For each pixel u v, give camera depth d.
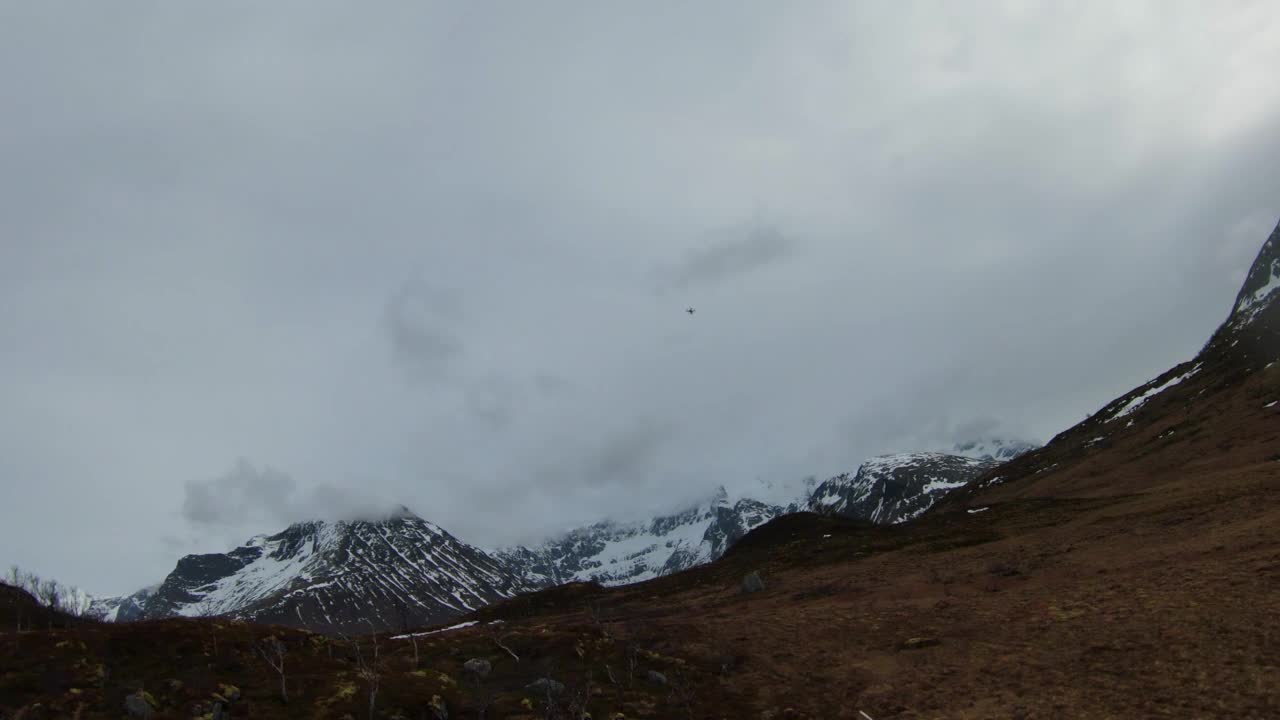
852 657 38.50
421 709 30.42
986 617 40.75
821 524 115.00
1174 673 28.03
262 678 32.66
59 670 31.30
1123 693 27.56
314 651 37.62
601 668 37.84
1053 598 41.06
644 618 59.09
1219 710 24.69
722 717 31.56
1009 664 33.00
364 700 30.09
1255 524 43.88
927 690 32.19
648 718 31.52
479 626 55.19
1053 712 27.34
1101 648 32.03
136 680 31.25
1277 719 23.25
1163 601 35.22
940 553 65.19
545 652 39.88
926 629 40.91
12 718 27.41
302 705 29.75
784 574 74.31
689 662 39.81
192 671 32.62
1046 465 148.62
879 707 31.30
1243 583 34.44
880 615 45.84
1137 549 47.06
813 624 46.22
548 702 30.94
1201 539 44.41
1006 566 51.66
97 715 27.84
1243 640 28.95
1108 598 38.25
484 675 36.50
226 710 28.94
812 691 34.47
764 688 35.50
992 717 28.05
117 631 35.47
